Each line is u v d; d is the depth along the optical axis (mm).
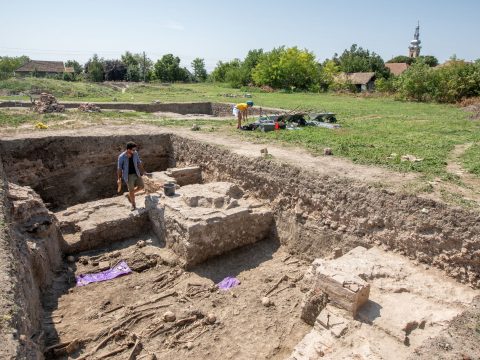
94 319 6797
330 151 10477
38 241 7664
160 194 10102
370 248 7656
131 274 8312
